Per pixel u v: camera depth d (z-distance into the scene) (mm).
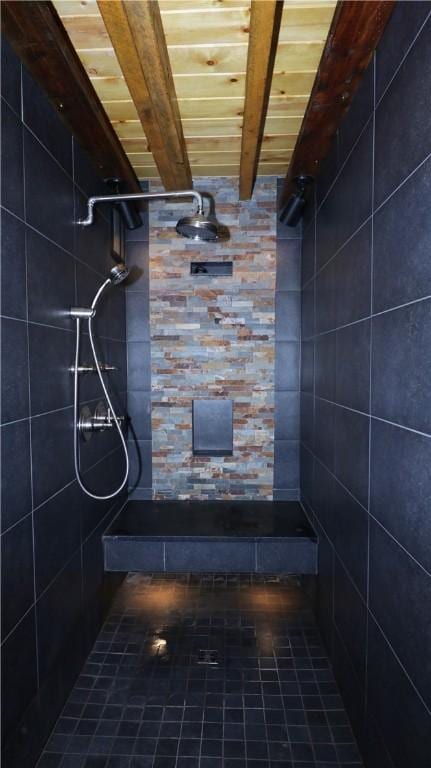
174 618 2061
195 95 1604
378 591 1181
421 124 913
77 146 1699
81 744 1403
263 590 2301
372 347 1224
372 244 1220
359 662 1355
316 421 2047
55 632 1474
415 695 946
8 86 1165
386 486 1120
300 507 2463
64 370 1565
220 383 2541
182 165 1932
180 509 2439
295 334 2500
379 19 1095
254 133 1668
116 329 2336
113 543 2076
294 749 1388
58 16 1189
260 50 1202
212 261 2504
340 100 1422
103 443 2080
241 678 1683
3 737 1135
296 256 2479
